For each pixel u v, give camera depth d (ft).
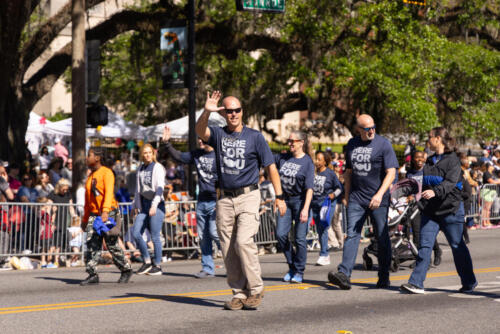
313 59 114.11
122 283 36.14
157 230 40.78
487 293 30.35
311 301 28.43
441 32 133.28
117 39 147.54
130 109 163.53
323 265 44.52
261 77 123.44
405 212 40.81
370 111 119.85
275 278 37.11
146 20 102.22
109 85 153.79
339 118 133.39
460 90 123.34
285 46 113.50
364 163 30.55
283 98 127.03
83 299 29.89
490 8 128.98
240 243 24.98
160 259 41.24
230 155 24.90
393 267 40.34
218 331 22.07
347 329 22.45
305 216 33.99
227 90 127.95
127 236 51.85
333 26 111.96
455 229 29.81
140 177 40.68
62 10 93.30
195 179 57.31
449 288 32.14
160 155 93.50
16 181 62.75
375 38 117.19
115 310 26.43
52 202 52.34
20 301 29.50
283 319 24.22
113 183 35.37
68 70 163.12
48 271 44.52
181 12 105.09
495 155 85.40
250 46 110.73
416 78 111.86
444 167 29.17
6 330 22.53
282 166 34.47
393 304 27.53
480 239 60.90
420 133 110.11
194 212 53.98
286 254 35.17
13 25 80.84
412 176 41.01
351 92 121.80
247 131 25.14
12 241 47.57
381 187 30.25
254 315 25.07
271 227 55.57
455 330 22.36
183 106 140.05
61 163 71.31
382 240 31.65
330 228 56.18
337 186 44.42
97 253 35.88
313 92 115.55
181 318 24.45
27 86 96.73
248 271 25.46
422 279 30.40
